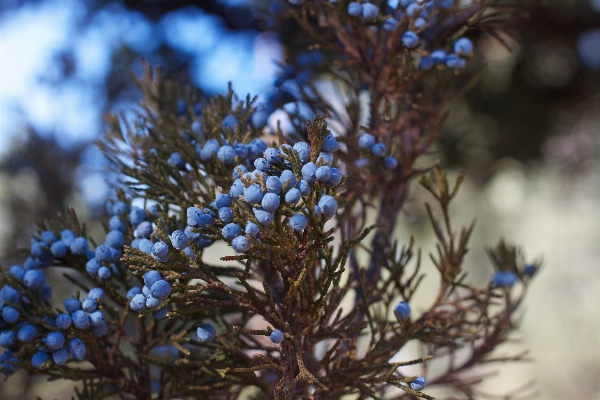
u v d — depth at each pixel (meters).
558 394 2.02
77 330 0.34
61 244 0.36
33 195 0.74
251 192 0.30
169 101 0.41
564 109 0.96
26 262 0.36
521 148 0.96
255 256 0.31
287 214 0.31
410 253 0.36
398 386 0.32
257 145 0.35
